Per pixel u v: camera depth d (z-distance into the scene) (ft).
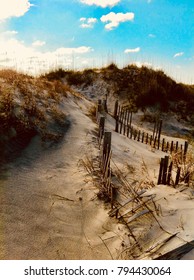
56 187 15.76
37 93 28.63
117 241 11.57
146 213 12.46
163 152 30.04
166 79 56.59
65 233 12.12
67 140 22.67
